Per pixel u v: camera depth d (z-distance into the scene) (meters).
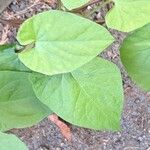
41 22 0.27
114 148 0.43
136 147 0.43
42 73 0.28
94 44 0.26
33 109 0.31
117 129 0.28
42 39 0.27
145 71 0.29
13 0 0.42
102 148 0.43
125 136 0.43
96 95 0.28
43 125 0.42
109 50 0.42
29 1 0.42
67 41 0.26
